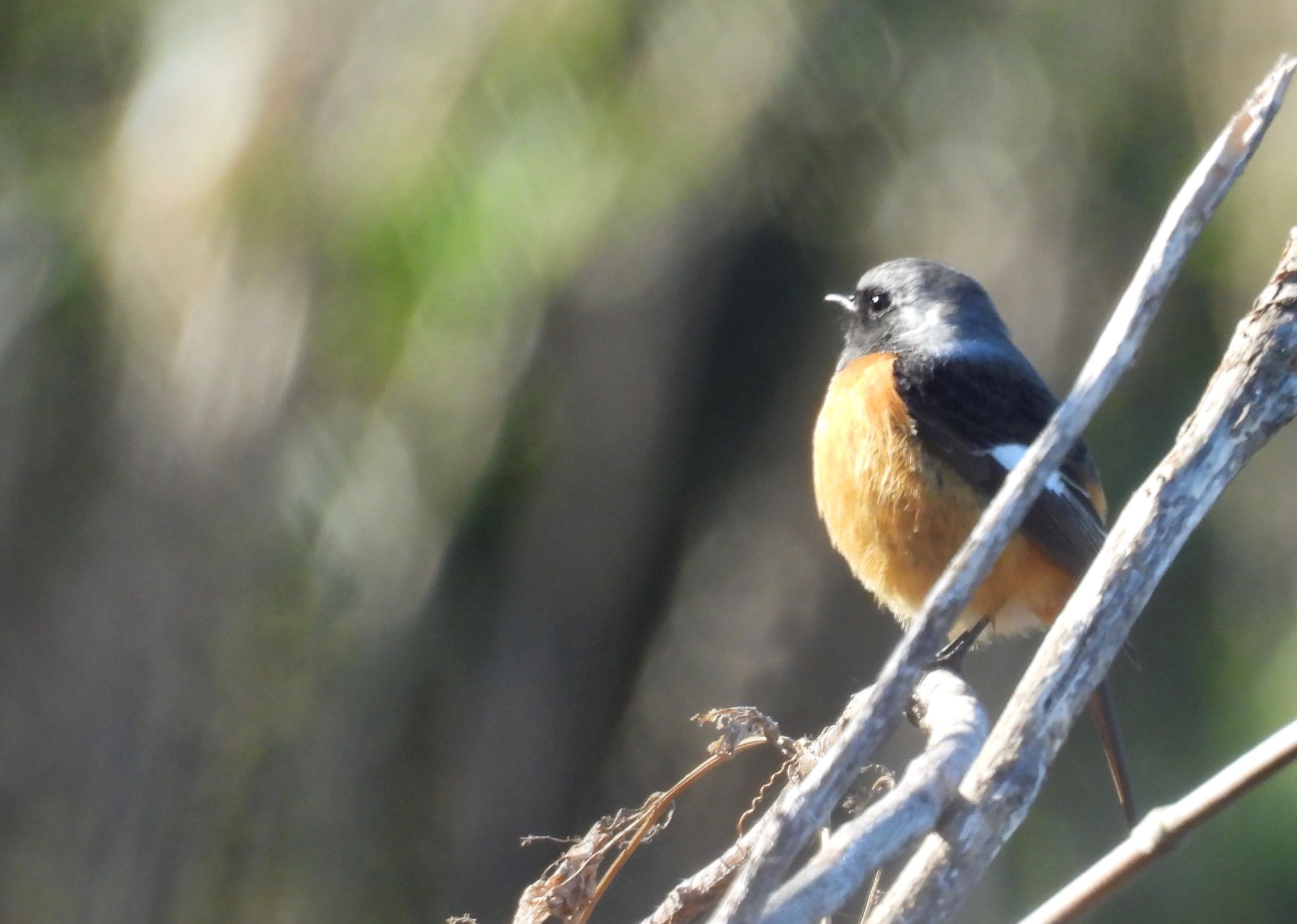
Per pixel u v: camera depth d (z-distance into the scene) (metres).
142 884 10.26
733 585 11.49
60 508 10.45
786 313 11.00
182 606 10.40
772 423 11.26
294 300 10.28
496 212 10.15
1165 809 3.95
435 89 10.30
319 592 10.53
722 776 11.23
